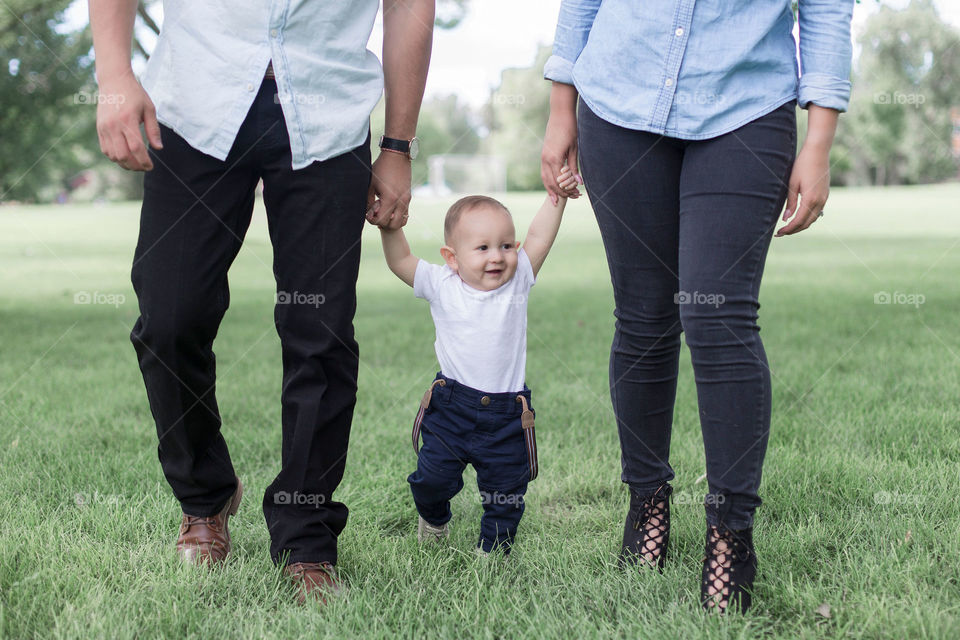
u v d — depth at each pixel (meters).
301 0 1.75
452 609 1.82
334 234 1.87
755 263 1.79
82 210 20.44
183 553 2.02
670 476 2.09
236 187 1.84
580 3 2.07
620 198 1.93
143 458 2.86
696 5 1.80
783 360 4.30
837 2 1.77
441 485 2.17
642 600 1.82
